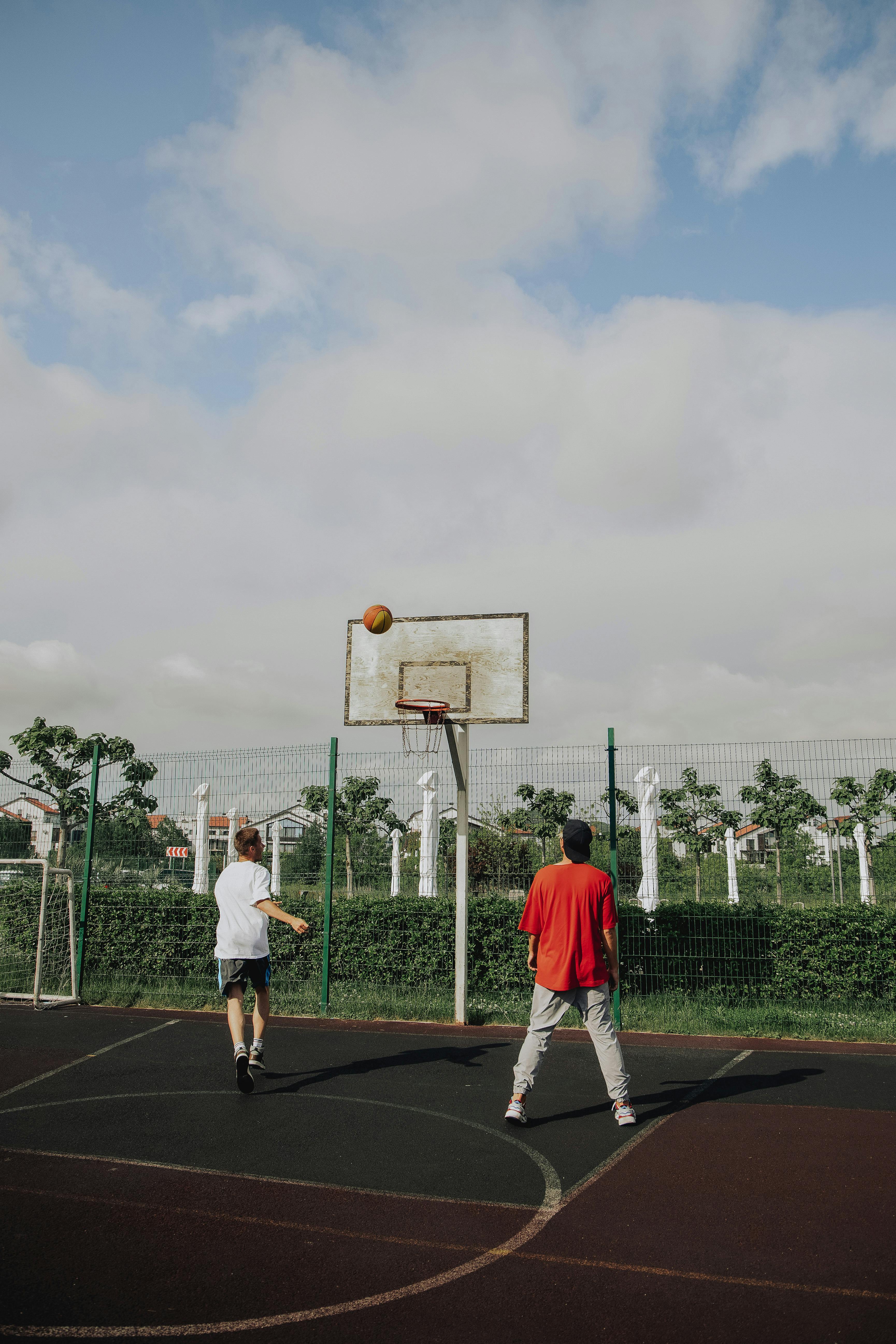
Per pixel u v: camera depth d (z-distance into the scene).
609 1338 3.25
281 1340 3.23
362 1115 5.96
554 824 9.45
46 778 15.28
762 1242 4.05
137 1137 5.49
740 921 9.41
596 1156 5.19
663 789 9.25
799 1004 9.21
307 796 10.22
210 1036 8.46
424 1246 4.01
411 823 10.08
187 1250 3.95
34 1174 4.86
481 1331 3.30
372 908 10.20
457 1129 5.69
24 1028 8.77
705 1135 5.59
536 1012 5.87
